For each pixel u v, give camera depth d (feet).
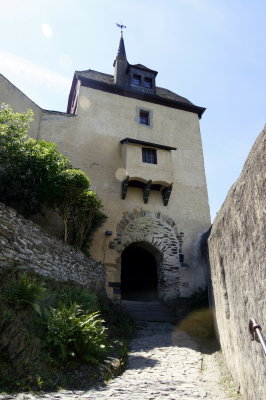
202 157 51.39
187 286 41.27
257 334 9.47
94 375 15.89
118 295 37.42
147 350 23.49
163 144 49.65
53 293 20.97
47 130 43.16
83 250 35.09
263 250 10.72
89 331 17.72
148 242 42.78
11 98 38.37
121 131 47.73
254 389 12.08
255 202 11.43
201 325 28.78
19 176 28.68
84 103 47.52
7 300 15.67
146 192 43.78
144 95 51.80
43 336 16.19
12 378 12.90
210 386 16.40
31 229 21.84
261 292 11.03
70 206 31.60
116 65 56.75
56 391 13.50
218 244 20.57
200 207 47.21
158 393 14.84
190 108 54.95
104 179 43.55
